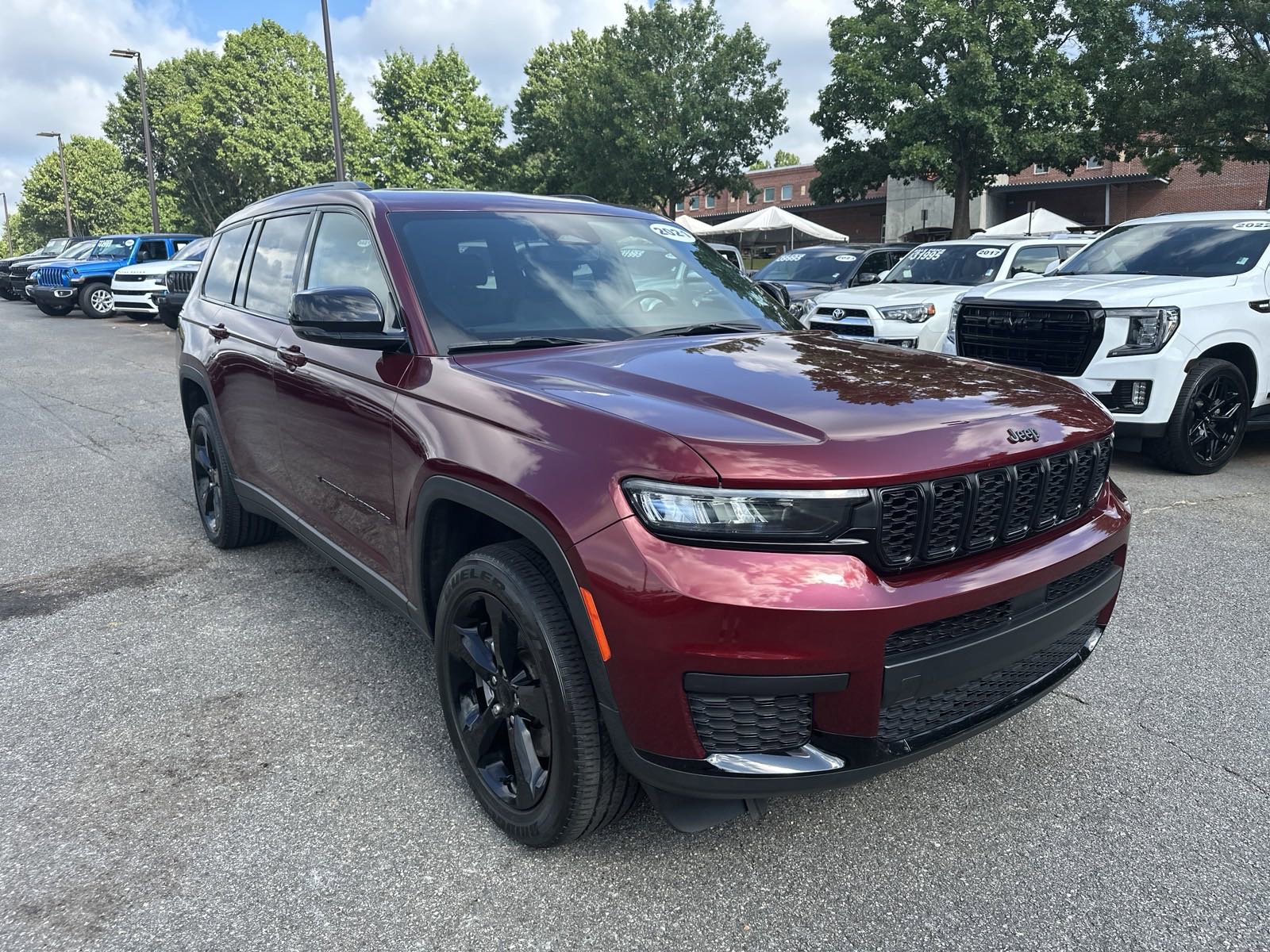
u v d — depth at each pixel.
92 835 2.43
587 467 2.05
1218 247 6.71
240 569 4.49
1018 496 2.22
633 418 2.09
